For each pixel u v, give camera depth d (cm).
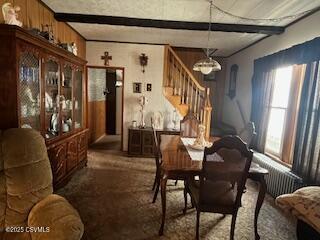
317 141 247
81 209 255
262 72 383
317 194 180
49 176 170
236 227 233
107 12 319
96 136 625
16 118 200
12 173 153
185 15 318
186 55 580
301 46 278
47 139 258
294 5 266
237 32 357
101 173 369
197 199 209
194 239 212
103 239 207
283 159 324
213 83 614
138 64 495
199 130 315
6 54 193
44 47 239
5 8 203
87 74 504
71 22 355
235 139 176
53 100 282
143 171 385
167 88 490
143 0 275
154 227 228
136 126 491
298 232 189
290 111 313
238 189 196
